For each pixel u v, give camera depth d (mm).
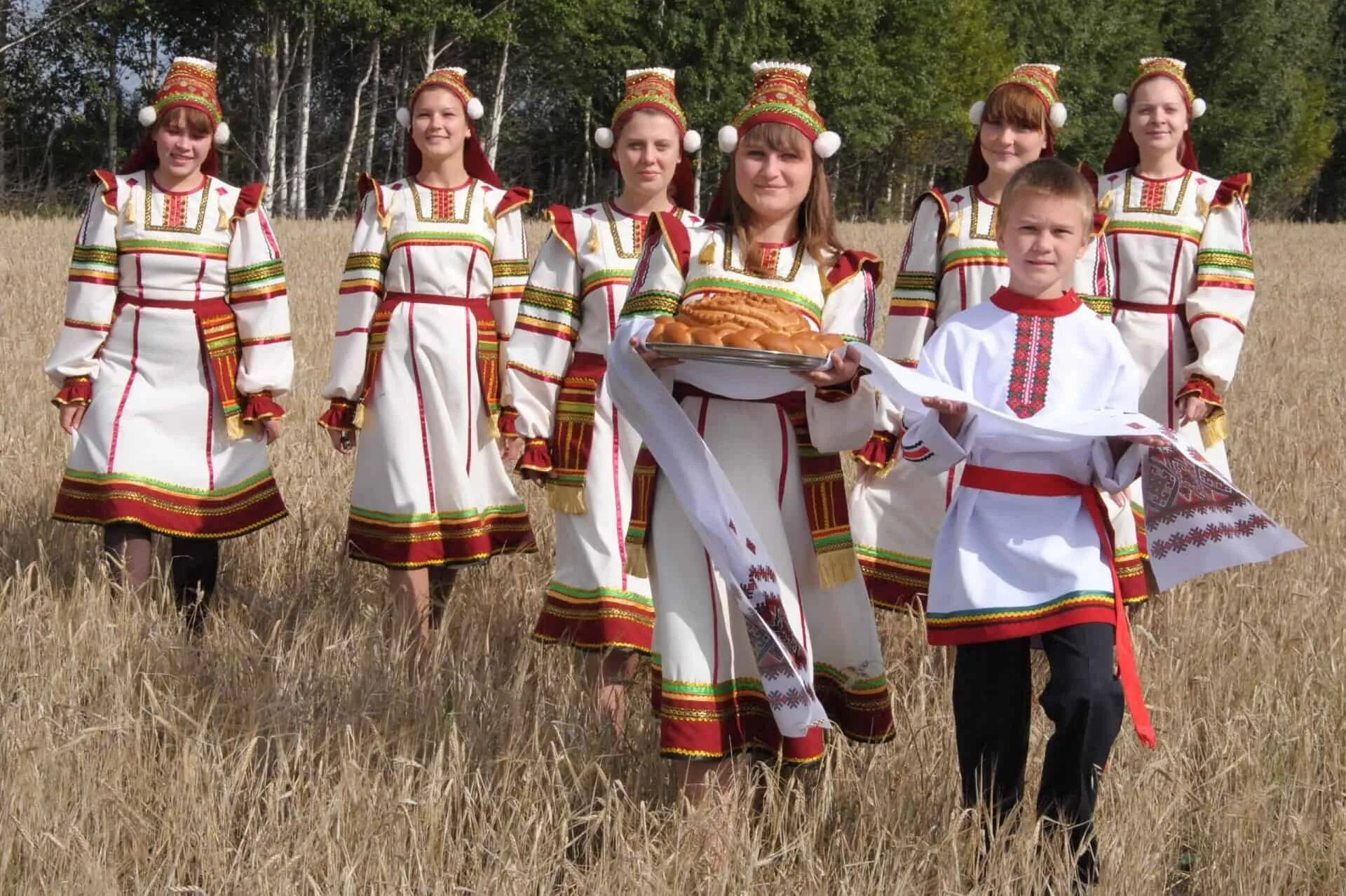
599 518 4855
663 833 3643
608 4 40844
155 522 5441
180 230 5527
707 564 3674
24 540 6113
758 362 3400
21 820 3500
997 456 3656
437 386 5613
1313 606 5469
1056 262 3674
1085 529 3627
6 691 4332
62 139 39438
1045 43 57562
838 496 3764
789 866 3588
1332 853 3715
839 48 45062
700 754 3582
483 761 4000
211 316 5559
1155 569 3762
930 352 3770
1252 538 3607
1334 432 9172
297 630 4996
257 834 3535
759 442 3695
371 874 3416
